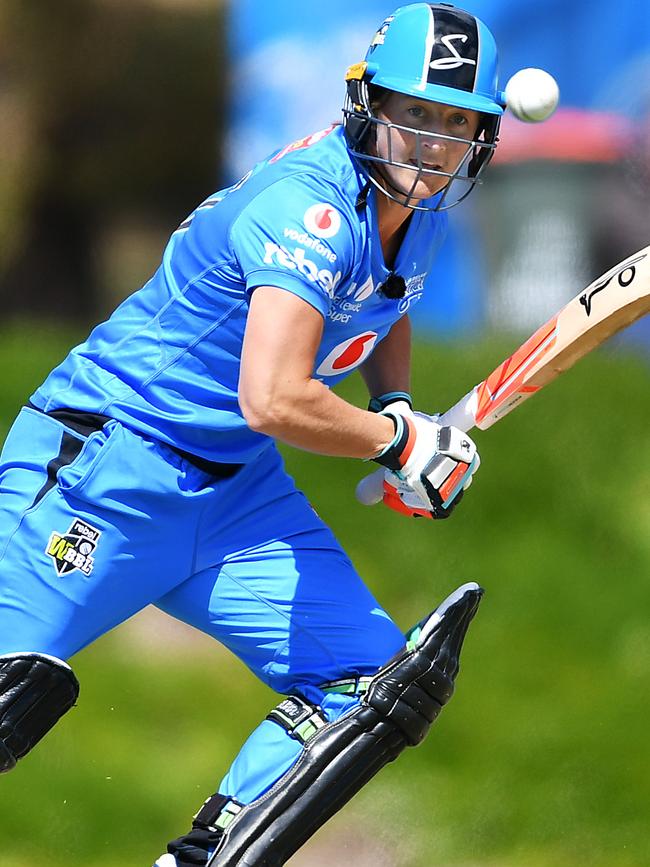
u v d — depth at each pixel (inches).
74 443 448.5
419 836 730.8
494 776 755.4
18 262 1990.7
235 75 1834.4
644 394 1008.2
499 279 1488.7
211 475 451.5
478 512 906.1
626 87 1464.1
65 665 449.7
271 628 458.0
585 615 841.5
